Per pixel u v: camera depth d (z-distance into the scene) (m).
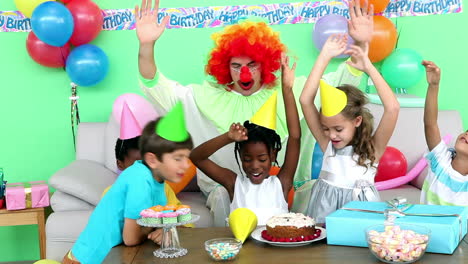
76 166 2.81
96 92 3.35
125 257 1.53
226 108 2.63
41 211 2.77
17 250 3.37
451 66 3.38
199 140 2.71
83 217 2.56
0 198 2.81
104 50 3.33
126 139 2.14
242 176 2.24
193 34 3.33
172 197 2.08
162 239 1.55
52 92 3.36
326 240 1.60
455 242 1.47
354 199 1.98
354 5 2.12
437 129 2.14
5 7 3.29
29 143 3.38
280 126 2.66
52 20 2.83
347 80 2.49
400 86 3.20
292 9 3.31
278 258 1.46
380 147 2.00
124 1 3.31
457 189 2.11
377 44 3.06
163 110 2.69
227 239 1.54
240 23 2.63
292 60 3.33
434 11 3.36
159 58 3.35
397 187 2.91
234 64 2.57
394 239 1.39
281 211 2.16
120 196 1.66
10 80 3.34
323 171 2.06
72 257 1.71
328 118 1.92
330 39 2.04
